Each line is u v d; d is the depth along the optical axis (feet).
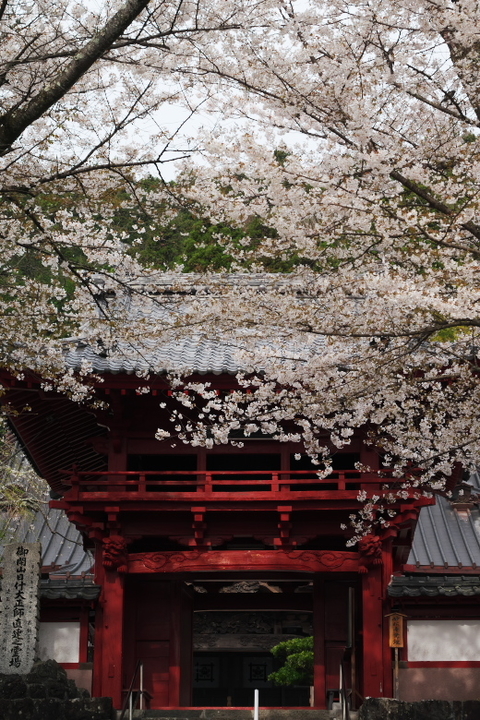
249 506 49.80
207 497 49.57
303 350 49.11
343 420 43.29
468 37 33.99
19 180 38.37
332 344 39.34
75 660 48.34
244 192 35.68
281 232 35.91
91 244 40.16
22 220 39.86
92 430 55.36
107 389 48.49
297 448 52.24
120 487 50.93
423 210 36.29
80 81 38.40
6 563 47.60
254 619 109.19
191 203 38.34
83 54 31.12
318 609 56.70
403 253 37.32
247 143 33.17
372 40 36.35
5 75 36.70
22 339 42.11
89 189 39.81
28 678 44.80
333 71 34.30
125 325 42.09
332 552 50.70
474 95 37.04
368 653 49.11
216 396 49.49
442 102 38.50
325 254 38.40
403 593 48.06
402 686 48.08
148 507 49.96
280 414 42.01
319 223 36.11
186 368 45.65
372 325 37.91
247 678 109.29
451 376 40.70
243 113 36.37
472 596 48.26
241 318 38.70
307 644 97.60
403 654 48.70
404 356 38.81
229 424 43.34
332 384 39.96
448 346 40.88
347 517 50.90
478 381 41.01
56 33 38.14
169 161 35.94
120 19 30.68
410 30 35.88
